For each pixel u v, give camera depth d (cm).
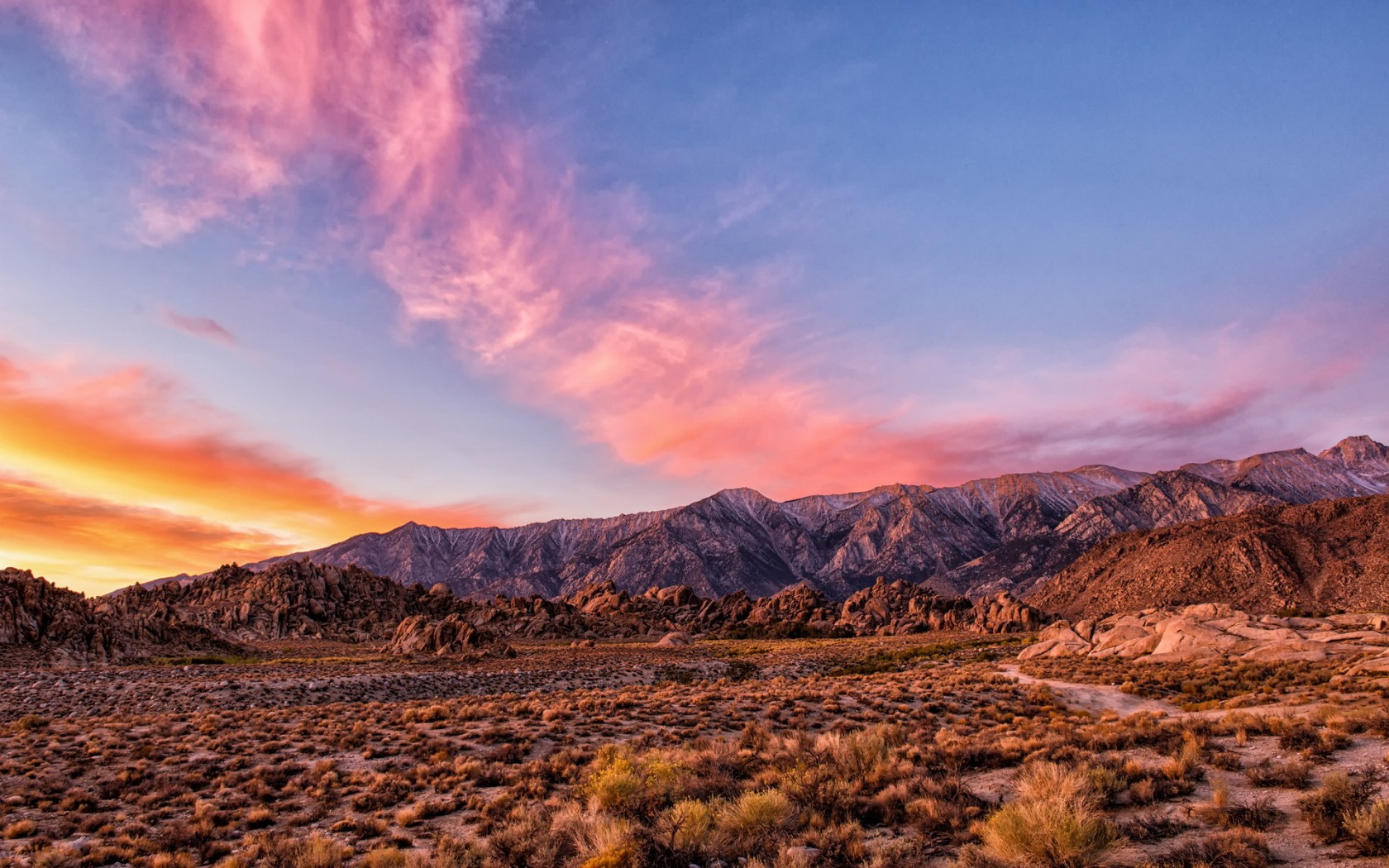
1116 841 998
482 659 8275
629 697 3491
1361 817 940
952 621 15875
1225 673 3562
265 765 2238
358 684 5031
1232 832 1012
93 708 4062
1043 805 1032
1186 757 1470
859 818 1349
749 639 15275
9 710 3925
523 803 1656
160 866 1341
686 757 1900
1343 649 3656
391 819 1692
